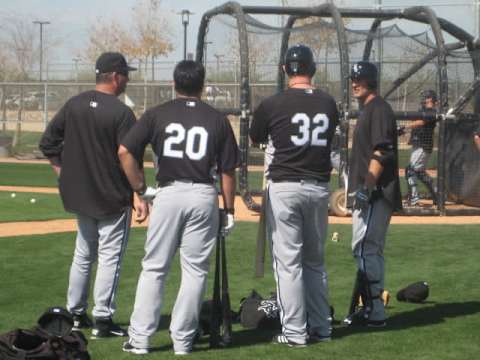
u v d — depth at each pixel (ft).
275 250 34.96
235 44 106.01
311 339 35.99
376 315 38.27
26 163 146.10
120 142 35.78
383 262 38.70
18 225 70.13
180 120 33.22
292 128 34.35
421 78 95.96
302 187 34.32
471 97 79.71
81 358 31.45
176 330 33.68
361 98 37.47
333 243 60.85
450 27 85.92
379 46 94.99
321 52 99.40
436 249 59.21
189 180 33.09
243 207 84.48
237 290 46.03
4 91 169.78
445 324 38.88
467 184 84.99
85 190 36.14
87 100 36.09
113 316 40.60
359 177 37.55
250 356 33.37
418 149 82.43
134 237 63.05
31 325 38.32
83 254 37.47
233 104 136.36
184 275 33.76
